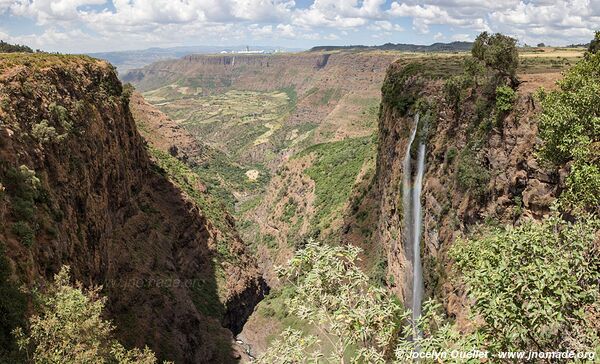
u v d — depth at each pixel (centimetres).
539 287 1064
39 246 3072
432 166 4072
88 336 2147
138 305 5031
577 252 1194
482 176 3111
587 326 1109
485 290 1163
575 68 2402
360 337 1155
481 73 3472
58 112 4181
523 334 1063
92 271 4116
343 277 1237
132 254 5547
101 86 5750
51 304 2205
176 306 5575
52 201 3503
